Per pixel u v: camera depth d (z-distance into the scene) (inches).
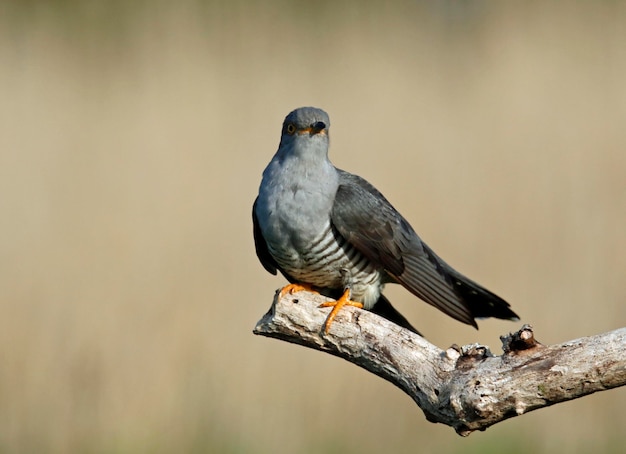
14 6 686.5
